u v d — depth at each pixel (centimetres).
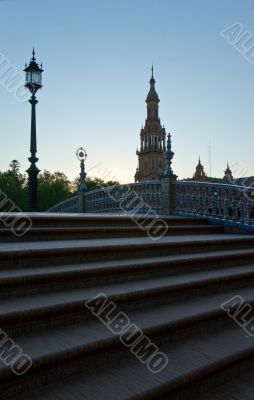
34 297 343
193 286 426
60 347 271
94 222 697
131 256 498
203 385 291
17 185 7319
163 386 257
